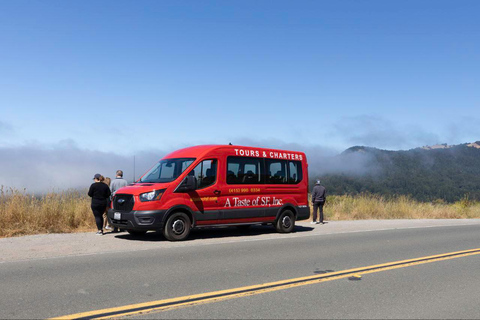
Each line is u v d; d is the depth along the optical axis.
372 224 16.58
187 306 5.21
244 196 12.17
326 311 5.10
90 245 9.87
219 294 5.76
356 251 9.59
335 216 19.67
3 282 6.30
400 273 7.32
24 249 9.19
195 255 8.73
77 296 5.58
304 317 4.86
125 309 5.05
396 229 14.66
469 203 28.05
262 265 7.79
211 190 11.52
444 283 6.62
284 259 8.42
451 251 9.83
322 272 7.27
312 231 13.79
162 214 10.65
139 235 11.86
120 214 10.78
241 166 12.25
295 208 13.38
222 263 7.92
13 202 12.27
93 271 7.09
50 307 5.10
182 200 11.00
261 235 12.49
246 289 6.04
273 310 5.11
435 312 5.15
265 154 12.91
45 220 12.38
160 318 4.76
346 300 5.59
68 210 13.06
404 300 5.64
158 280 6.52
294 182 13.55
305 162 14.09
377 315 4.99
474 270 7.67
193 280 6.55
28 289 5.91
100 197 11.77
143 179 11.91
